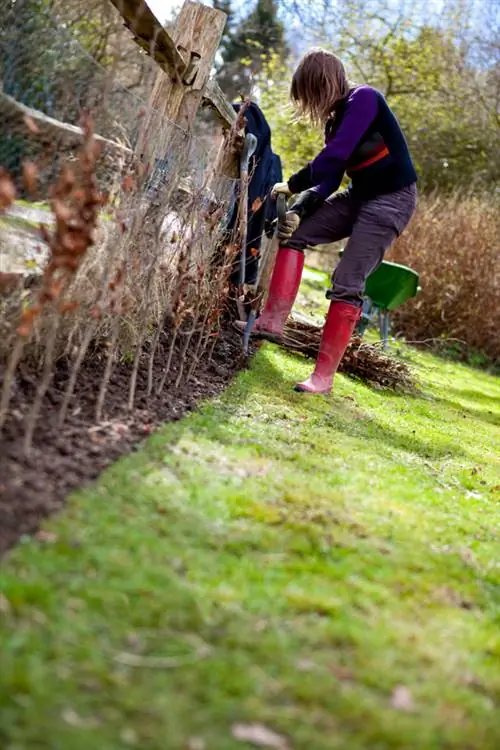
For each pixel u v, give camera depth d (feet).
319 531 7.80
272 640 5.63
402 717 5.16
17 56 8.13
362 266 14.76
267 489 8.57
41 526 6.24
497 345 39.27
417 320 39.78
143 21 11.03
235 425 10.98
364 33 57.98
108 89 9.58
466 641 6.46
